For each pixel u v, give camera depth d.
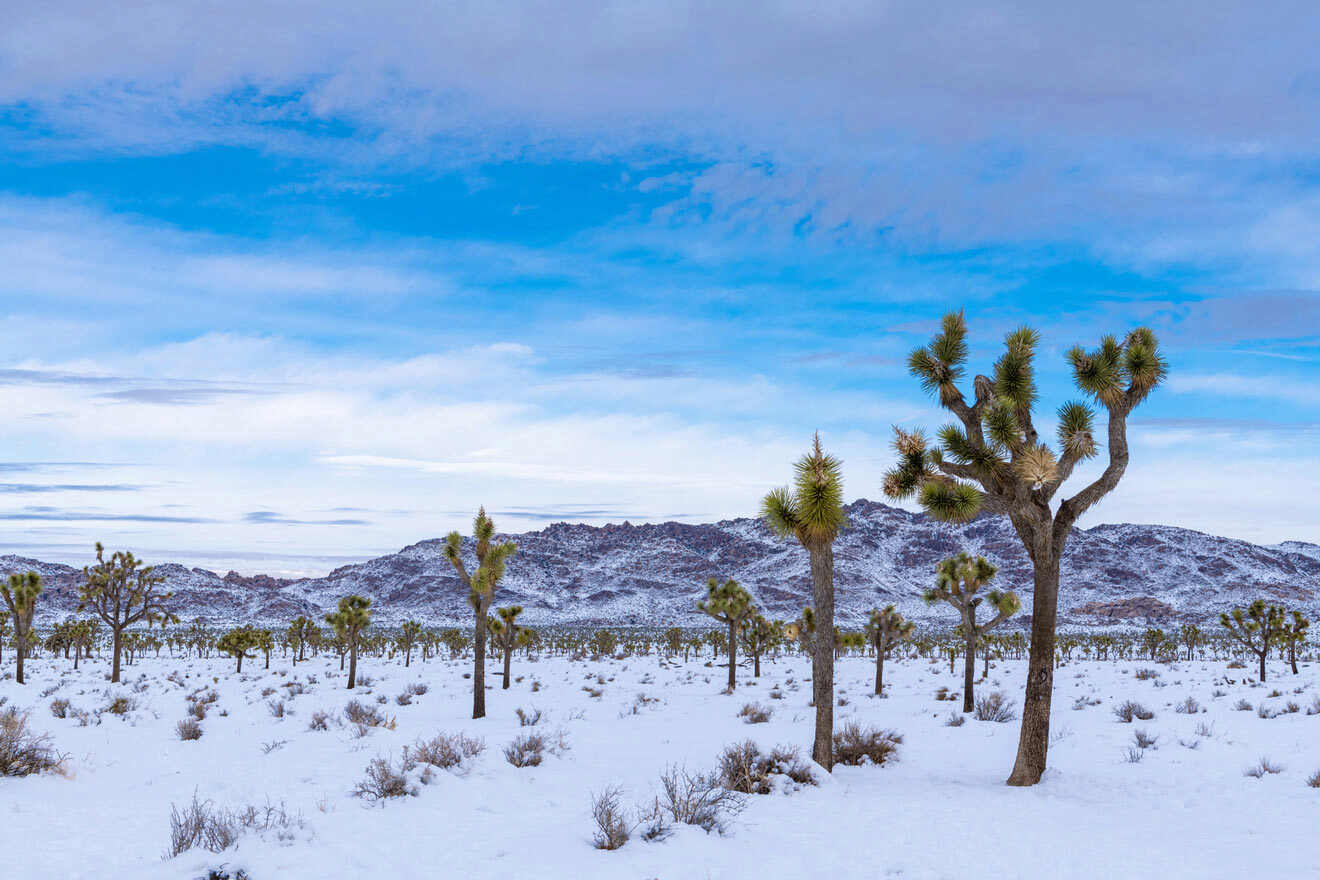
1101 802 12.66
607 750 18.45
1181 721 23.53
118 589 42.53
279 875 8.03
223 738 20.05
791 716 27.34
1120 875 8.71
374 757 16.39
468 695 36.66
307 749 17.80
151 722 23.98
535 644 103.31
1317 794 13.09
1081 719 25.06
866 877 8.52
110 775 14.22
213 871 8.06
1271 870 8.93
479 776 14.11
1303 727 21.00
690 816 10.60
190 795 12.23
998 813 11.76
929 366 15.27
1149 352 14.71
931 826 10.86
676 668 61.00
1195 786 13.94
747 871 8.61
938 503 15.14
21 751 13.41
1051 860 9.26
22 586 38.47
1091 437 14.55
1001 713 25.47
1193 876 8.70
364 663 70.81
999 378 14.58
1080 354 14.98
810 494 14.68
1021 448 14.46
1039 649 14.54
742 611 41.19
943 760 17.81
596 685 42.41
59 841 9.27
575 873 8.36
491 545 27.09
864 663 72.31
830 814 11.53
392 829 10.11
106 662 68.19
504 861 8.77
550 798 12.34
